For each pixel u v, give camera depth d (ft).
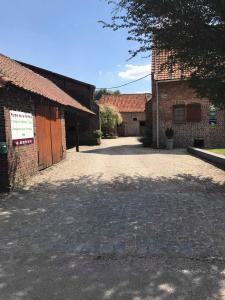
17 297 13.57
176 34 32.24
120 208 25.66
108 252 17.71
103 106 148.46
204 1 30.45
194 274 15.20
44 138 46.21
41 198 29.07
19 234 20.53
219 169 42.47
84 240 19.42
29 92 36.50
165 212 24.39
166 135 78.79
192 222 22.11
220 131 79.10
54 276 15.24
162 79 78.43
